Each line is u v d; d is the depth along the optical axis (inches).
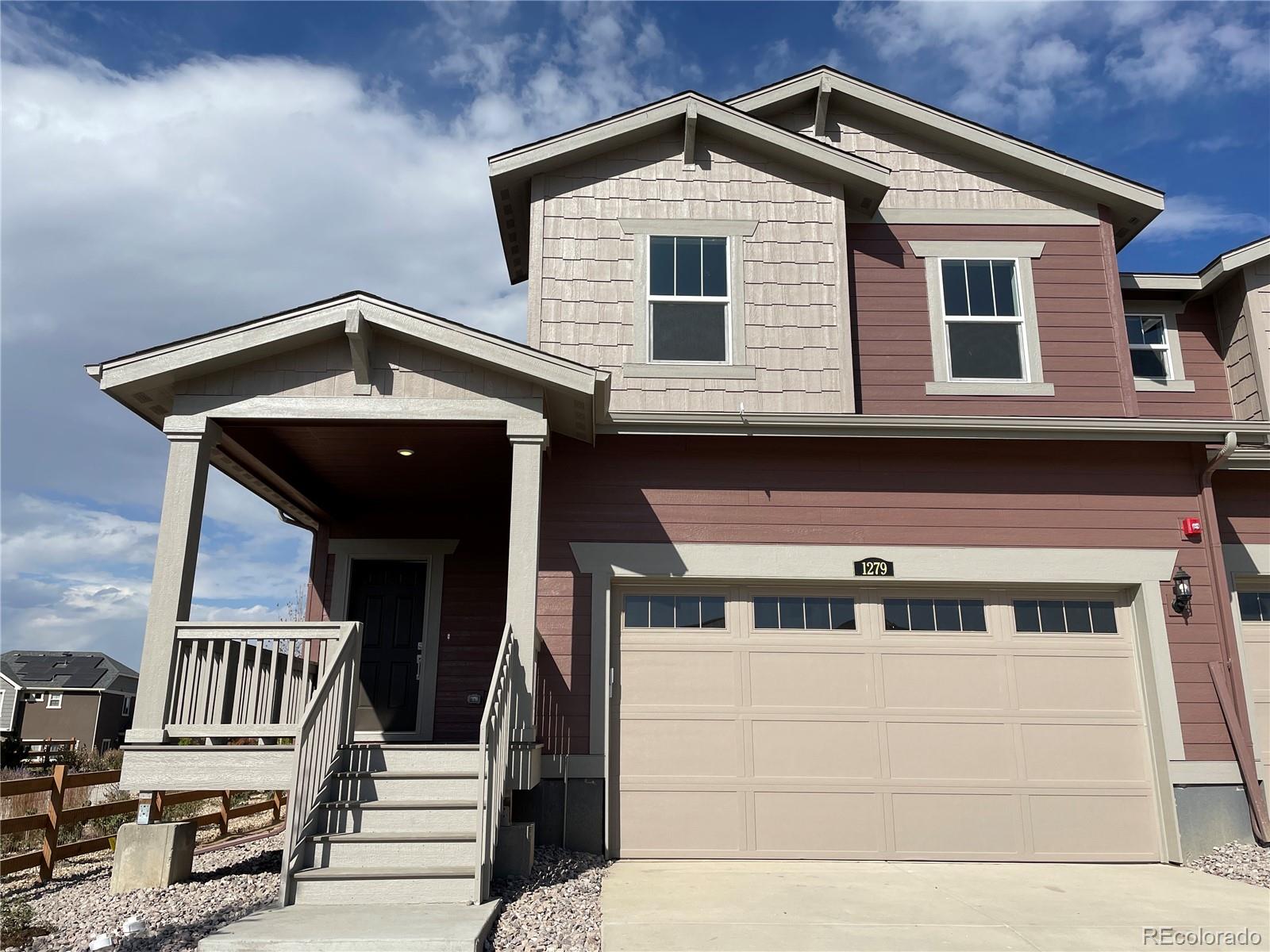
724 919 209.5
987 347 366.0
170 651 255.0
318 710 229.8
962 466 332.2
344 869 215.5
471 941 170.1
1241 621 335.3
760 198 368.5
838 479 328.5
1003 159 383.2
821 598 323.9
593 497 322.7
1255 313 391.5
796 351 350.3
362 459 346.3
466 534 419.2
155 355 271.6
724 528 321.7
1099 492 332.2
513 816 289.6
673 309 356.2
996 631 323.3
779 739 308.8
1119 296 370.6
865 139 391.9
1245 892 250.1
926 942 192.5
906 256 374.3
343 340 287.1
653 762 305.0
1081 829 305.7
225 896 225.5
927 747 310.7
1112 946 192.4
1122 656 323.6
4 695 1380.4
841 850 299.6
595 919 205.9
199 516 273.0
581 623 310.8
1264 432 321.4
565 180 367.6
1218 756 308.7
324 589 410.3
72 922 204.4
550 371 276.1
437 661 403.5
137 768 244.5
